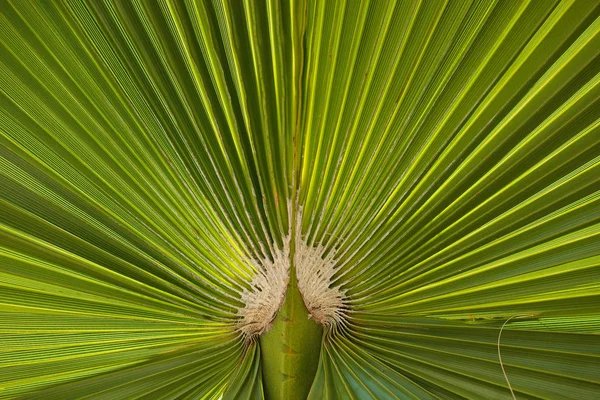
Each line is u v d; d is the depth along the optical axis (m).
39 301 0.46
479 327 0.49
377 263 0.48
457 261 0.48
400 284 0.49
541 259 0.47
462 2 0.40
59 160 0.44
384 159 0.46
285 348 0.48
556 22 0.40
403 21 0.41
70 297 0.47
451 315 0.50
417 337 0.50
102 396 0.50
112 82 0.42
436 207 0.47
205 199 0.46
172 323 0.49
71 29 0.40
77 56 0.41
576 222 0.45
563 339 0.48
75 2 0.40
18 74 0.41
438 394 0.50
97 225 0.46
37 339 0.47
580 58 0.41
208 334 0.49
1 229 0.44
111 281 0.47
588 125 0.43
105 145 0.44
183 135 0.45
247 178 0.46
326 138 0.45
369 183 0.46
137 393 0.50
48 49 0.41
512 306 0.48
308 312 0.48
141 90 0.43
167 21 0.40
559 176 0.44
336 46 0.42
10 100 0.42
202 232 0.47
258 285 0.48
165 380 0.50
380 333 0.50
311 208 0.47
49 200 0.45
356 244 0.48
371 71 0.43
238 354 0.50
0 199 0.44
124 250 0.47
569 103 0.42
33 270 0.46
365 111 0.44
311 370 0.48
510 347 0.49
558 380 0.48
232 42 0.41
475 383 0.50
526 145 0.44
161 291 0.48
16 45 0.40
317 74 0.43
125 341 0.49
